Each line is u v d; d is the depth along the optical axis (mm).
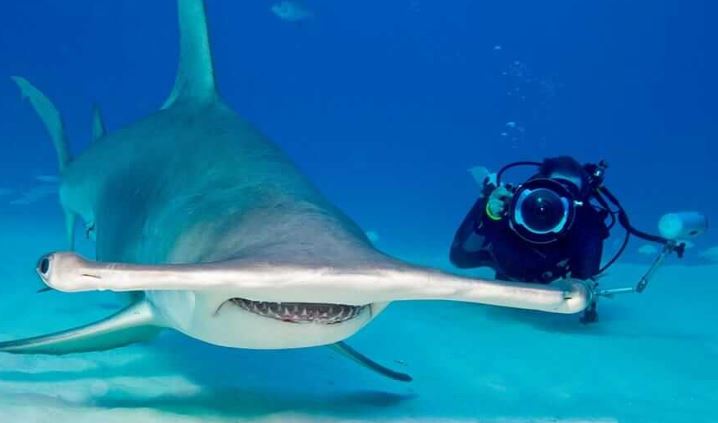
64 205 5297
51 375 3617
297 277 1938
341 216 2684
